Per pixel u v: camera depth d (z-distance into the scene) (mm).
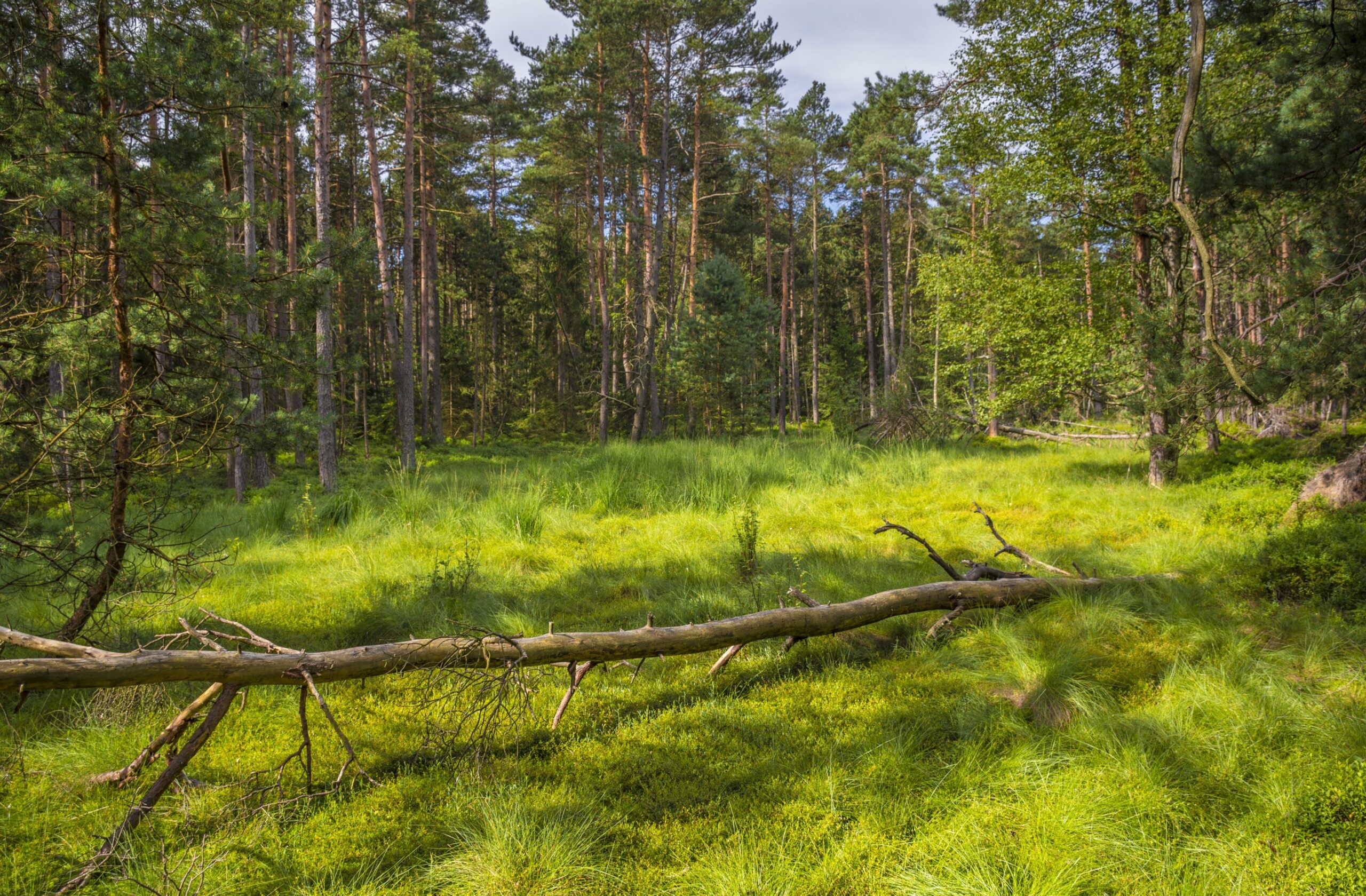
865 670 4836
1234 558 6191
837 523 9055
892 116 12484
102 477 4590
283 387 5684
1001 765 3521
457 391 37375
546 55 25953
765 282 46938
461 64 25344
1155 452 10648
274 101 5500
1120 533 8164
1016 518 9156
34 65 4410
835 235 46750
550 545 8359
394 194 29766
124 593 5543
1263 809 3082
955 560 7395
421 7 22734
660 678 4812
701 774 3631
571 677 4078
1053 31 11125
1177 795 3209
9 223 4375
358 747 3965
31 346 4508
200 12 5043
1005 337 12922
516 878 2846
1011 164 12078
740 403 28391
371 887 2830
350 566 7574
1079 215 11711
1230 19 6074
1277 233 7023
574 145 25672
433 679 4336
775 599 6086
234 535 9344
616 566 7410
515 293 39750
